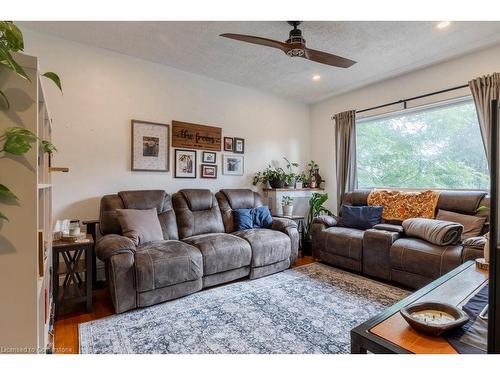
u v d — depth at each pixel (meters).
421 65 3.46
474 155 3.21
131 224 2.70
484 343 1.03
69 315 2.20
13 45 0.85
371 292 2.66
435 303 1.25
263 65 3.51
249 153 4.38
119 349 1.74
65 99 2.85
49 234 1.77
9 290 0.89
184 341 1.83
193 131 3.77
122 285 2.19
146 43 2.94
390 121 4.07
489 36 2.77
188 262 2.49
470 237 2.59
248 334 1.92
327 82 4.08
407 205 3.37
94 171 3.03
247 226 3.58
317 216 4.11
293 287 2.78
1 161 0.87
